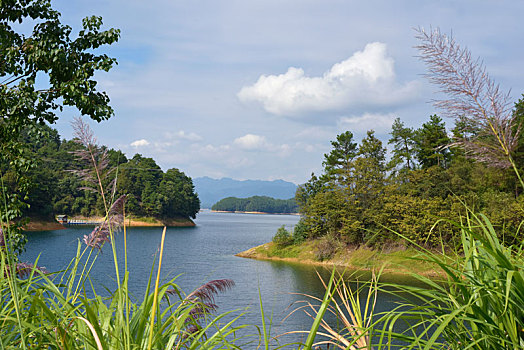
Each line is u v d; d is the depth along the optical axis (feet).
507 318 6.11
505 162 7.28
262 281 133.80
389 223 147.02
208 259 193.88
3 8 31.27
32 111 30.63
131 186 446.19
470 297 6.42
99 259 151.94
